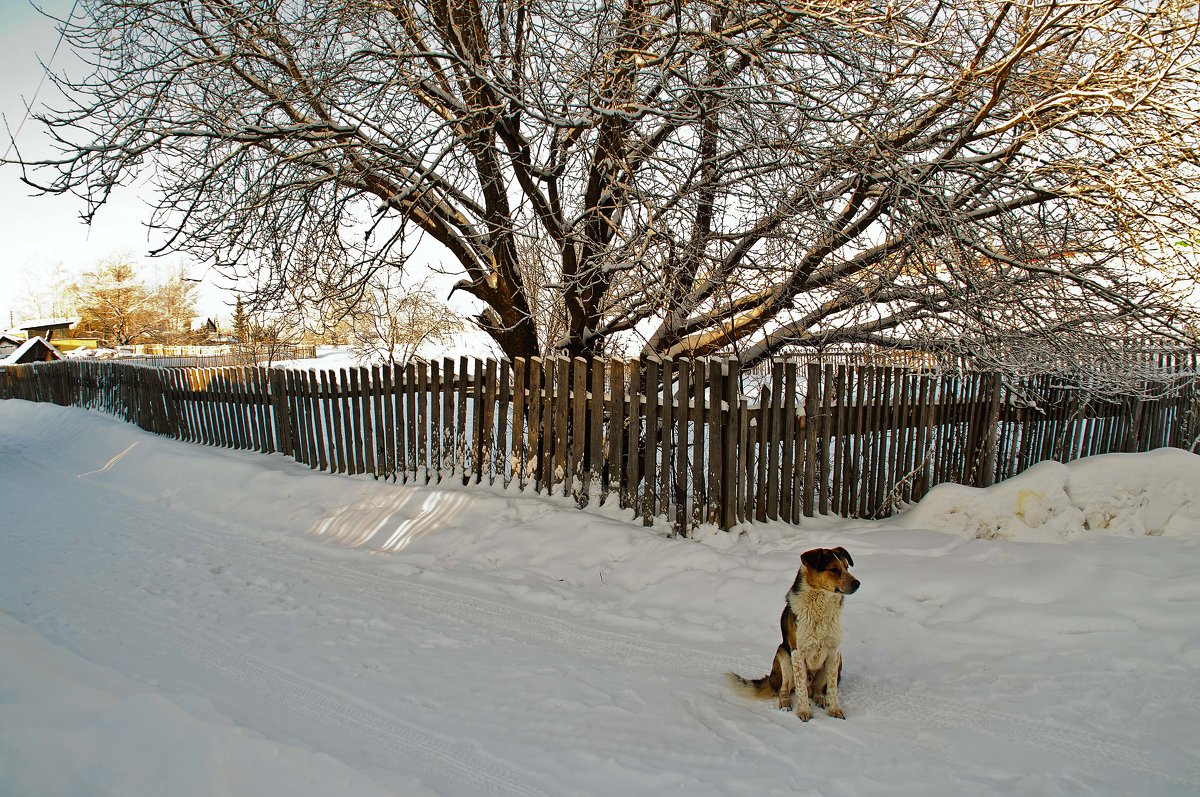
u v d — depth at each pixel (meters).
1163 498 6.45
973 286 6.56
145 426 14.25
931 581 5.30
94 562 7.04
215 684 4.18
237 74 7.50
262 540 7.93
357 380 9.16
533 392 7.68
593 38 6.81
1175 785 3.10
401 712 3.90
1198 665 4.02
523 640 5.06
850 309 7.91
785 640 4.02
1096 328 7.24
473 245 8.34
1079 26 5.90
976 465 8.51
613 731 3.67
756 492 6.91
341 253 7.86
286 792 2.61
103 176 7.14
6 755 2.37
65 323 72.50
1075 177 6.82
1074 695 3.90
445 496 7.84
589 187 7.80
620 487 7.11
